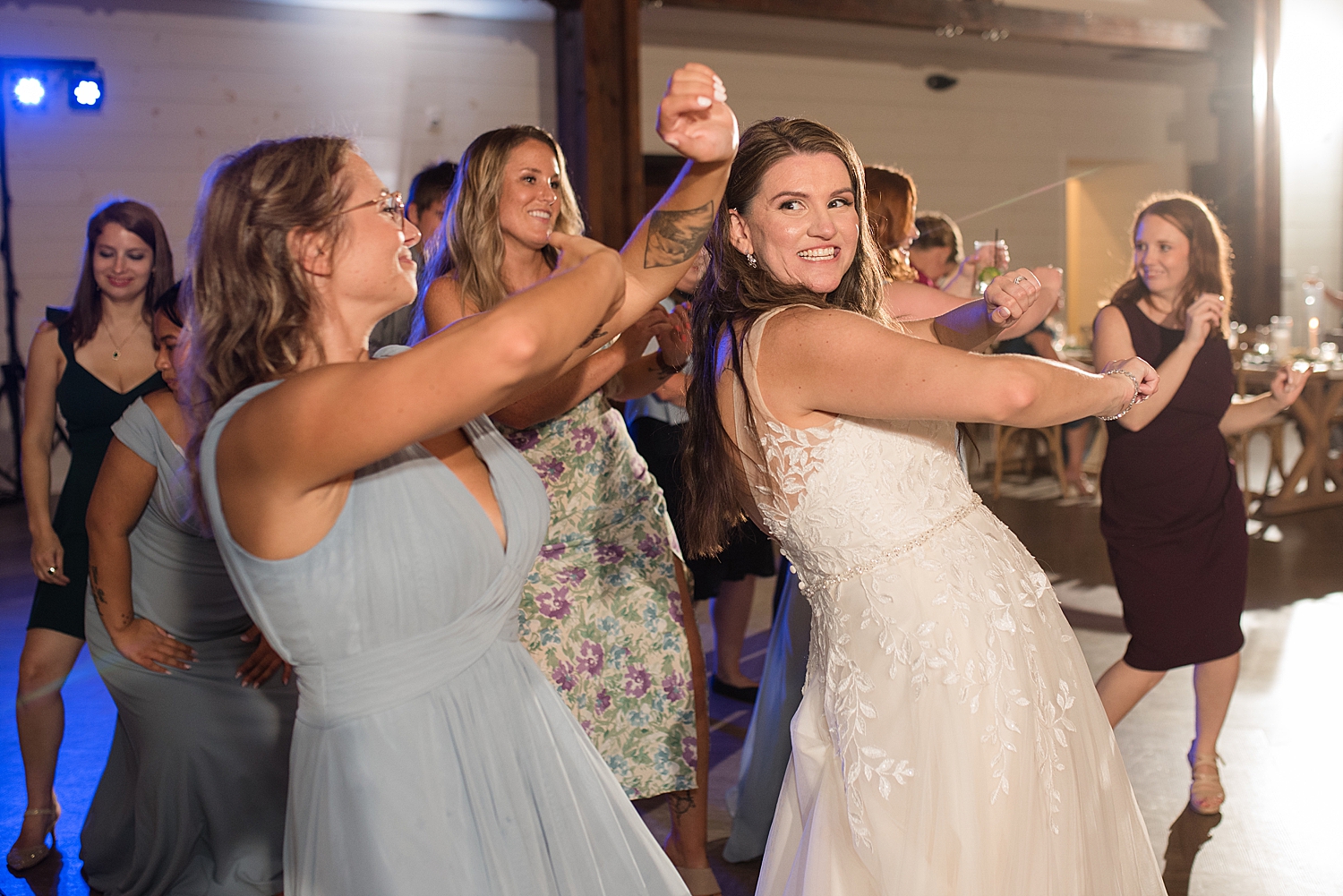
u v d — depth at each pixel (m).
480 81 8.41
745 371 1.53
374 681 1.16
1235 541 2.66
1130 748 3.09
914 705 1.47
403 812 1.15
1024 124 10.45
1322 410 6.40
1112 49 10.16
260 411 1.04
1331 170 11.13
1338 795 2.78
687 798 2.34
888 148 9.95
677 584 2.33
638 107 7.58
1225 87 10.57
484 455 1.27
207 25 7.70
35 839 2.56
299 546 1.09
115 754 2.46
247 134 7.85
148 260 2.68
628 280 1.44
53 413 2.69
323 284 1.18
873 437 1.50
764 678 2.49
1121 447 2.67
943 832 1.44
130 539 2.27
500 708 1.24
